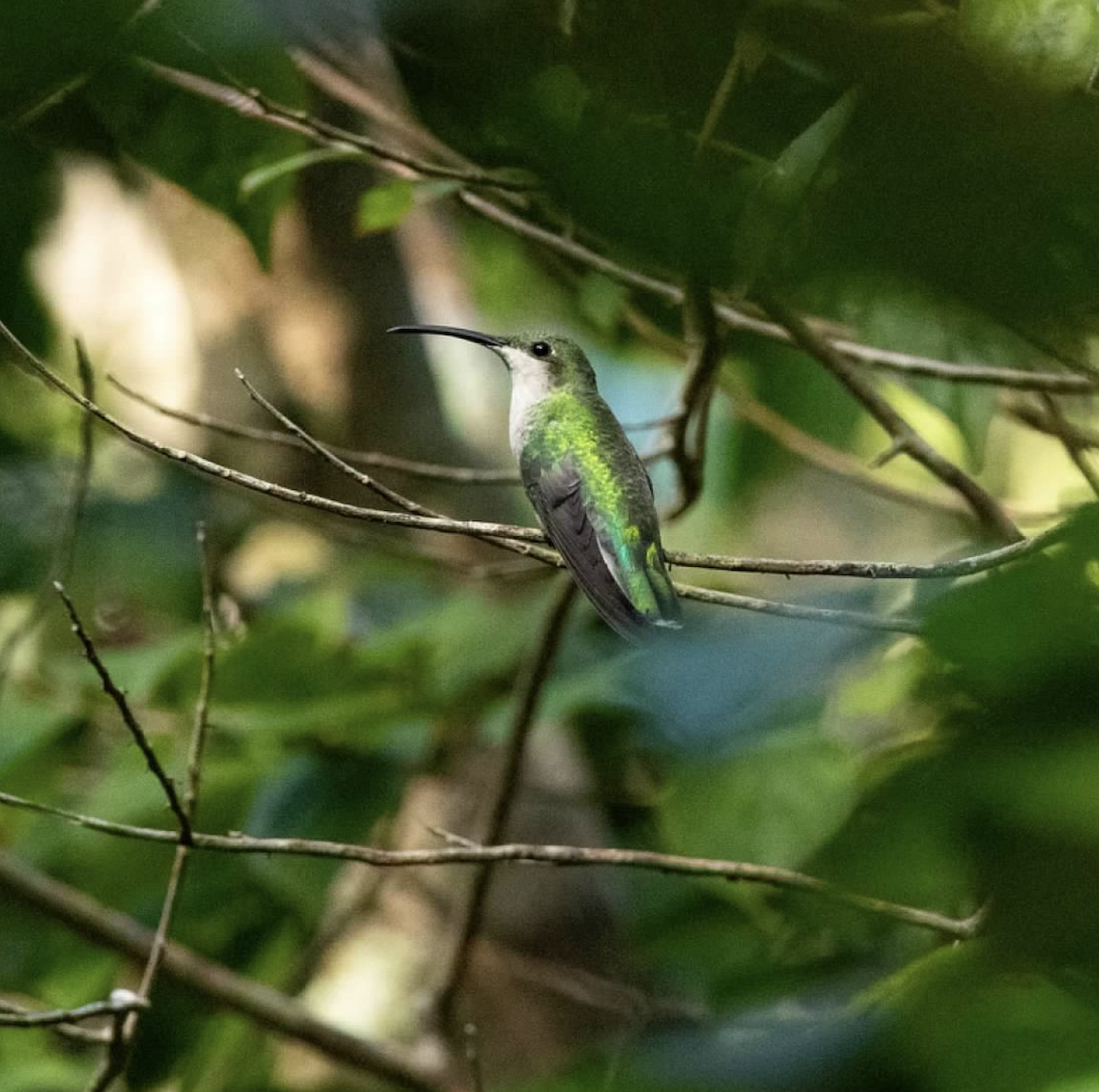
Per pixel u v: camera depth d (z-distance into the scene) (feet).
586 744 39.34
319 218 47.32
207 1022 38.73
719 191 9.87
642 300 38.06
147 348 53.47
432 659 36.29
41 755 38.88
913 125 8.10
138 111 29.19
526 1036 40.70
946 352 30.68
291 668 35.29
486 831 34.71
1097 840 8.95
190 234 47.98
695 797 31.30
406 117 35.01
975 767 9.27
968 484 29.66
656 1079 9.61
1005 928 9.20
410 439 47.39
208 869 37.37
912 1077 8.97
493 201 32.65
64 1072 36.24
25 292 51.57
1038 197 8.00
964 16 17.07
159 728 36.47
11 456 51.47
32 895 33.76
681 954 34.04
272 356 47.98
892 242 8.27
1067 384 29.86
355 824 35.27
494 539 22.13
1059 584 9.07
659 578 27.55
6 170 29.32
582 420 31.35
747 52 13.06
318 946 38.83
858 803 11.38
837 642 19.81
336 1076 42.88
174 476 50.14
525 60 11.36
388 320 47.98
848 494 57.31
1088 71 15.65
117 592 49.08
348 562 47.37
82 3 8.95
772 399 43.88
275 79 28.30
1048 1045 8.61
